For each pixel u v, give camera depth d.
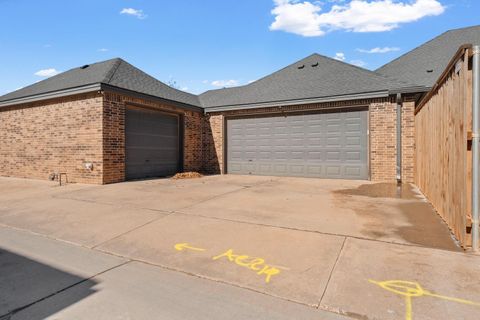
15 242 4.37
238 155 13.27
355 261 3.36
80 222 5.25
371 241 3.96
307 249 3.76
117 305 2.58
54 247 4.14
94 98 9.50
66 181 10.20
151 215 5.53
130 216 5.50
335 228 4.55
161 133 12.12
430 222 4.83
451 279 2.90
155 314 2.43
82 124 9.78
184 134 12.95
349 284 2.86
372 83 10.88
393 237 4.11
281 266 3.32
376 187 8.72
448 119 4.61
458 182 3.97
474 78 3.56
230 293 2.78
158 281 3.06
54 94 10.17
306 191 8.05
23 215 5.85
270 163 12.47
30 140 11.27
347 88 11.02
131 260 3.64
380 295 2.65
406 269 3.13
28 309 2.53
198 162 13.77
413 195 7.31
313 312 2.44
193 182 10.08
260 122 12.70
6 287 2.94
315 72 13.37
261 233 4.40
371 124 10.34
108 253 3.89
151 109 11.57
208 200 6.81
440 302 2.51
